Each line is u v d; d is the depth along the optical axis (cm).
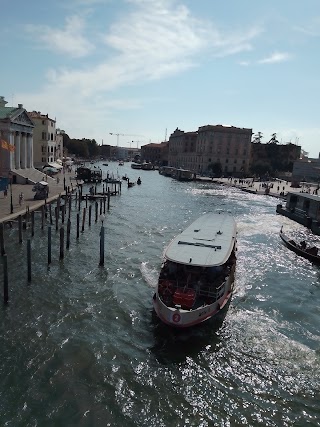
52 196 5341
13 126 6438
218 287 1928
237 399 1409
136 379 1495
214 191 9306
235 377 1535
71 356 1616
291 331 1927
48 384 1436
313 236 4306
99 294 2266
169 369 1567
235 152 14188
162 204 6488
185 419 1298
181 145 17125
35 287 2309
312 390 1472
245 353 1703
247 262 3083
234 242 2547
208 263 1934
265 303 2264
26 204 4369
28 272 2367
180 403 1375
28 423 1247
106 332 1828
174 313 1731
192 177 12356
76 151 18512
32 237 3406
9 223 3622
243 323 1983
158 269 2791
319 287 2603
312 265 3091
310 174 12950
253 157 15612
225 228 2750
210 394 1430
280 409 1366
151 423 1275
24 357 1591
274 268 2966
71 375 1495
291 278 2752
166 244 3572
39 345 1683
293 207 5653
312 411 1363
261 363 1633
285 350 1741
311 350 1750
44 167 9006
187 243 2259
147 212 5478
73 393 1395
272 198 8256
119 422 1272
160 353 1677
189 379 1511
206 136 14125
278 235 4234
